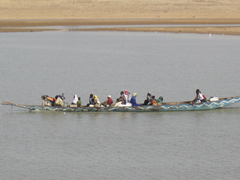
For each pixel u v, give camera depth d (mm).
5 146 91688
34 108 116312
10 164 82750
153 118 110250
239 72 179125
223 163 83125
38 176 77938
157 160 84625
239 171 79812
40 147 91375
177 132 100188
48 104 117812
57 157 86062
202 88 147625
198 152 88312
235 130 101562
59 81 160000
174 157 86000
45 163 83312
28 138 96562
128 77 168500
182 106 115125
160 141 94688
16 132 100375
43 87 149000
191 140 94938
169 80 162125
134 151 89000
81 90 144500
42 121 108375
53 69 188875
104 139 96000
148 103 116312
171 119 109500
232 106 121625
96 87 149125
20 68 191000
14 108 121062
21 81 159750
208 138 96438
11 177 77562
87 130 101750
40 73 178000
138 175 78375
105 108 114750
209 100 116875
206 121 107938
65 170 80250
